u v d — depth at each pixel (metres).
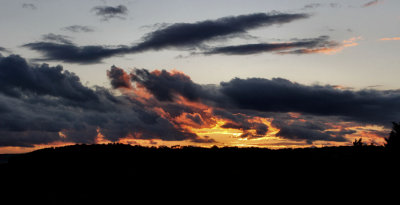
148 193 36.19
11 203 34.78
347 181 33.88
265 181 37.16
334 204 30.06
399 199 29.56
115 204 33.78
